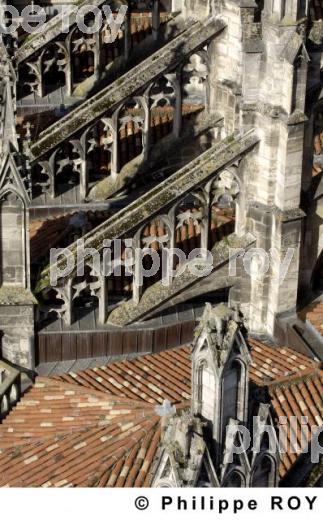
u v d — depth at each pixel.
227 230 99.81
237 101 102.62
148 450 85.75
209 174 96.19
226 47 105.19
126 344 97.62
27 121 114.75
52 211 107.75
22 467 87.12
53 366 96.69
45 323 96.62
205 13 114.38
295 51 92.50
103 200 108.38
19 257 94.00
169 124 109.88
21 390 94.25
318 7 99.88
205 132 108.81
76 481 84.69
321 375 93.88
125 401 91.62
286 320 98.50
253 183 97.31
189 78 108.50
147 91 107.00
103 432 88.44
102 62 119.12
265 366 95.06
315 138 98.50
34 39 117.00
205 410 77.88
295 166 95.56
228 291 100.44
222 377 76.56
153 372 95.44
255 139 96.19
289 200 96.31
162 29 118.88
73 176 109.06
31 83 118.00
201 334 76.81
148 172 109.25
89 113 106.31
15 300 94.56
